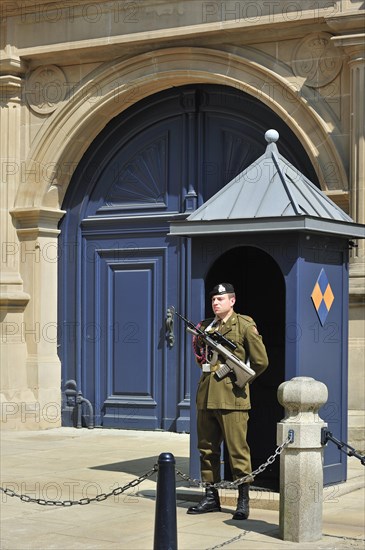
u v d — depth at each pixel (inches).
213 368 423.8
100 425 721.0
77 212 733.9
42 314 725.3
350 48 605.3
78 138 719.7
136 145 717.3
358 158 602.2
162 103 706.2
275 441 484.7
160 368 703.1
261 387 489.4
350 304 596.7
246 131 677.3
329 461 462.3
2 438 669.9
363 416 588.4
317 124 623.8
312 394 380.5
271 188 451.2
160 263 706.2
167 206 705.0
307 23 624.7
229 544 374.9
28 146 727.7
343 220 459.2
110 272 724.0
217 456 429.4
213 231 445.7
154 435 682.8
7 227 726.5
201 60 665.6
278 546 372.5
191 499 449.7
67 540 386.0
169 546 317.1
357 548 370.6
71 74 714.8
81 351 729.6
